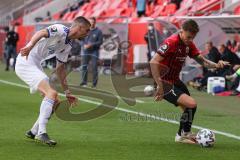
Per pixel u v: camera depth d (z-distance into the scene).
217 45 47.09
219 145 21.42
